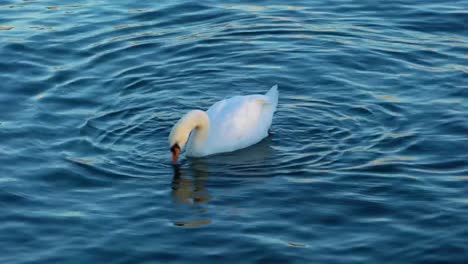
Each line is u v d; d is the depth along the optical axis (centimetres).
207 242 1284
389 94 1723
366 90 1744
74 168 1488
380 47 1905
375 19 2033
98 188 1435
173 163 1511
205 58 1889
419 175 1450
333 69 1830
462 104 1673
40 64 1862
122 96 1745
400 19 2028
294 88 1770
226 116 1595
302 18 2042
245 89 1775
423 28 1986
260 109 1623
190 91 1769
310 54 1889
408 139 1561
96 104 1712
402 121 1623
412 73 1798
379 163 1489
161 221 1341
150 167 1502
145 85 1788
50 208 1378
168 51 1916
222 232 1308
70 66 1856
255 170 1497
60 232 1314
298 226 1321
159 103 1720
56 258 1253
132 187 1438
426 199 1381
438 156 1507
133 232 1313
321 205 1375
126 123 1641
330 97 1728
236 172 1494
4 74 1820
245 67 1852
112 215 1358
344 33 1970
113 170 1485
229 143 1570
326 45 1922
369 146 1548
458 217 1332
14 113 1672
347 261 1237
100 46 1934
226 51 1912
